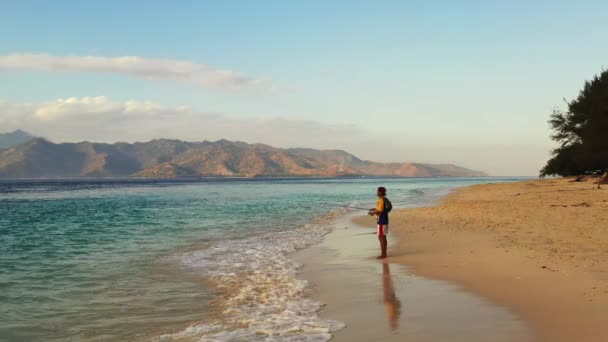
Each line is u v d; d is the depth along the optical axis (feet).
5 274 35.55
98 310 25.09
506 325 18.95
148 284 31.53
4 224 81.56
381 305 23.67
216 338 19.65
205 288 30.12
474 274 29.76
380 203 39.29
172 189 314.76
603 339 16.62
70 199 180.45
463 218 67.10
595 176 182.29
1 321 23.18
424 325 19.67
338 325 20.52
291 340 18.81
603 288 23.94
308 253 43.91
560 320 19.12
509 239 44.19
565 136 206.08
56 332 21.49
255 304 25.67
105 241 56.08
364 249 44.91
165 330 21.40
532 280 26.86
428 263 34.91
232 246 49.70
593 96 178.40
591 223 52.49
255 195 200.54
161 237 59.16
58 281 32.78
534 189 149.69
